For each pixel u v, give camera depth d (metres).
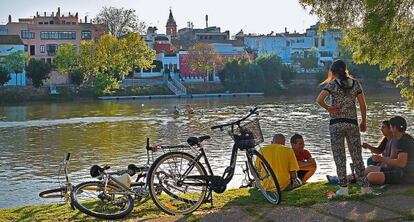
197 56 99.38
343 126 8.23
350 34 13.59
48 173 25.14
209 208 8.14
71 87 86.06
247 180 11.34
